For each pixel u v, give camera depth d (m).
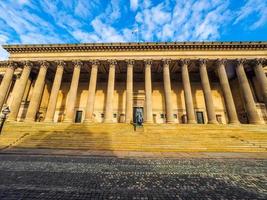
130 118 32.19
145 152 18.91
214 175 9.98
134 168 11.58
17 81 41.66
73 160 14.31
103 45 37.03
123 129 27.16
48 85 45.44
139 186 8.09
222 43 35.97
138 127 27.30
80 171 10.73
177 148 20.27
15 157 15.39
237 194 7.15
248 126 28.48
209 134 24.70
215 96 44.03
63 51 38.09
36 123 29.58
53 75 44.47
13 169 10.99
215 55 36.28
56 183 8.39
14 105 33.59
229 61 36.72
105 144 21.50
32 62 37.84
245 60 35.78
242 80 34.38
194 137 23.50
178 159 14.97
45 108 43.25
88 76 46.56
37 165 12.30
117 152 18.70
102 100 45.38
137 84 46.03
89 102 33.78
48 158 15.15
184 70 35.38
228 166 12.30
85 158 15.24
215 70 40.50
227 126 28.30
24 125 28.53
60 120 43.69
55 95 34.75
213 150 19.89
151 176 9.74
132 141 22.33
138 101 44.62
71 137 23.67
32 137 23.48
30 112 33.28
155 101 44.50
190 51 36.75
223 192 7.38
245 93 33.41
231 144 21.25
